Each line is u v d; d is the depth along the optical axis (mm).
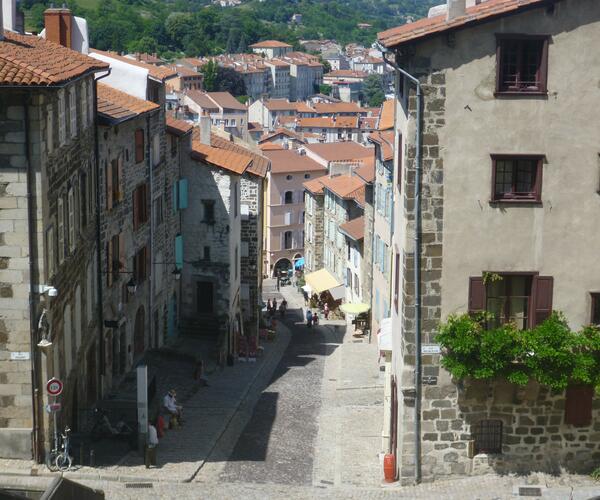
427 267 30297
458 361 30234
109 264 43656
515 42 29281
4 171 30422
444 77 29312
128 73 51312
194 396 46562
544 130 29562
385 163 57844
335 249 88250
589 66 29312
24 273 30938
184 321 60594
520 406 31125
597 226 30031
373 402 45719
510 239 30078
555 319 30000
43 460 32188
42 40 38562
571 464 31469
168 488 31484
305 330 75438
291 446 37875
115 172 44750
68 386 35531
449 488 31031
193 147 61062
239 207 64625
